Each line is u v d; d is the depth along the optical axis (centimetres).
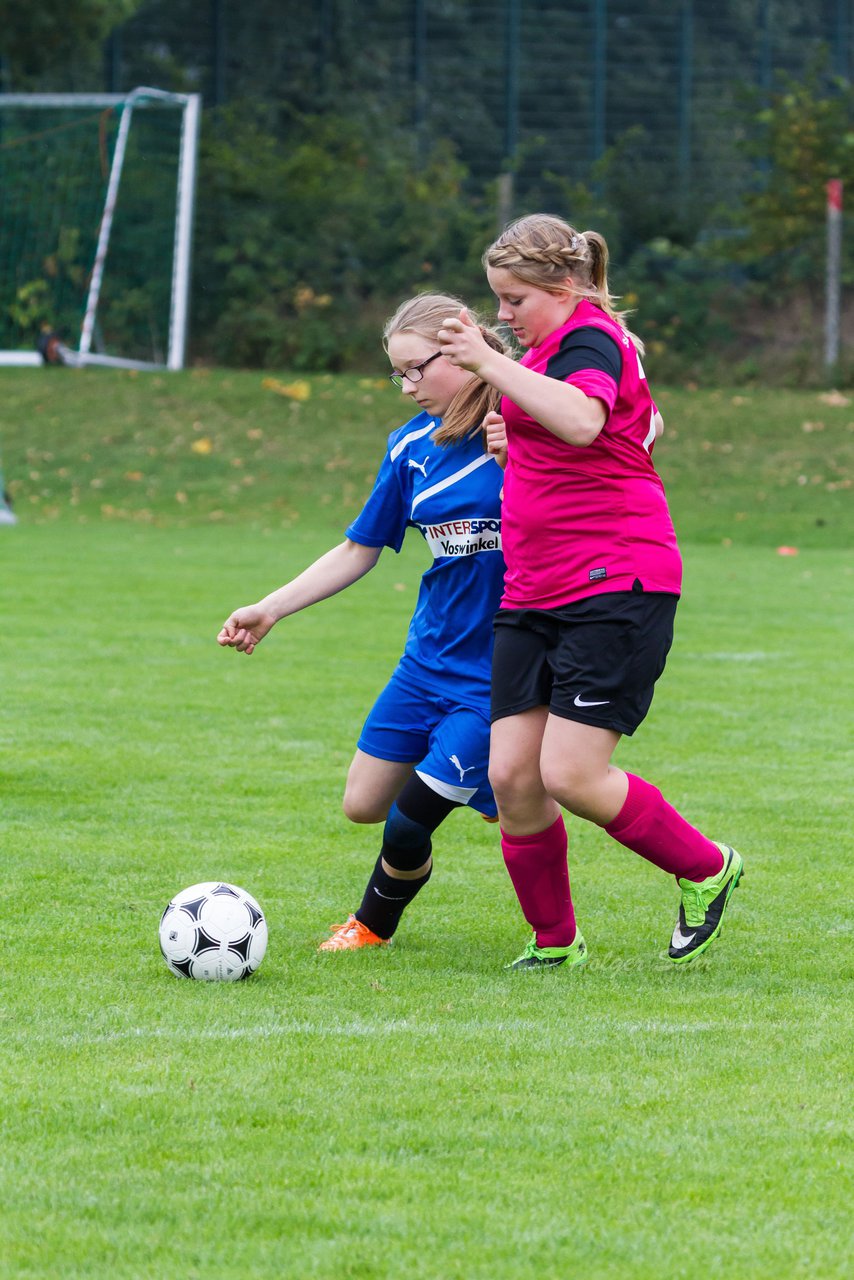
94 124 10031
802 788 2500
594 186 11388
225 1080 1209
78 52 10900
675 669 3716
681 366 10081
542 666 1489
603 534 1441
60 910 1764
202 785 2473
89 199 10050
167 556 6062
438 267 10681
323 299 10512
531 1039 1320
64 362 9750
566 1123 1125
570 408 1344
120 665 3634
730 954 1628
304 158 10788
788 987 1506
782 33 12225
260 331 10369
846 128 10644
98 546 6412
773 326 10569
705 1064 1258
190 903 1512
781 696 3366
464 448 1602
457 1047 1295
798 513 7631
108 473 8344
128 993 1452
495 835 2236
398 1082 1207
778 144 10694
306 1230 956
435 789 1586
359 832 2192
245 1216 973
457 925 1759
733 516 7600
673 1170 1045
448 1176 1033
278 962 1582
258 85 11650
